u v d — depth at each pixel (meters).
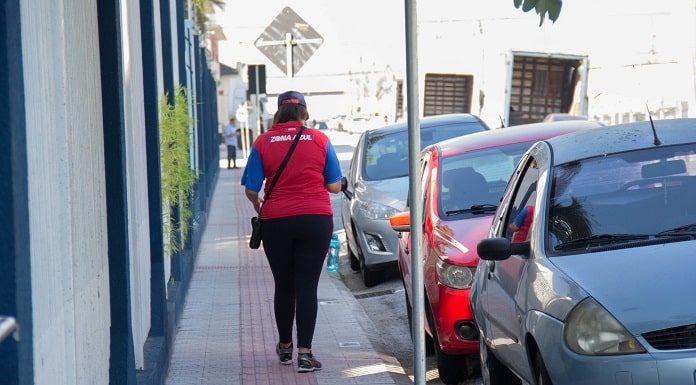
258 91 34.50
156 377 12.13
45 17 6.85
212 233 32.81
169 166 17.47
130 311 10.52
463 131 24.81
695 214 10.10
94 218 9.18
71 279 7.54
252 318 18.03
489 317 11.70
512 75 53.00
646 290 8.70
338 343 16.08
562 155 11.38
